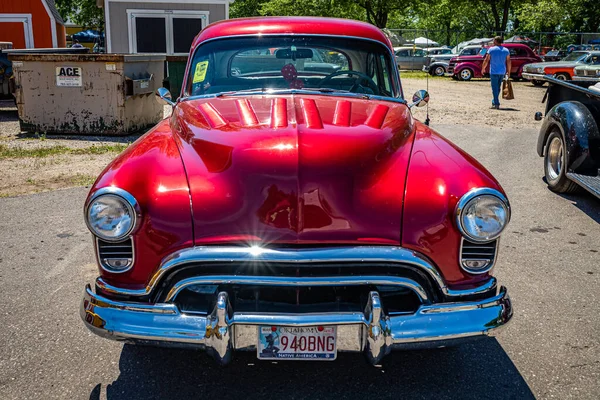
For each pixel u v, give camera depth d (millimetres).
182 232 2459
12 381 2773
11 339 3162
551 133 6359
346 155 2592
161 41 16562
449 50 34781
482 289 2578
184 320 2416
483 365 2982
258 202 2459
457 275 2559
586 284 3977
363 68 3949
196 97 3664
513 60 24719
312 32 3916
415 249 2482
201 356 3053
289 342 2461
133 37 16391
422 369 2945
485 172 2672
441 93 18297
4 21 18609
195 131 2889
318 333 2457
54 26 18969
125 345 3139
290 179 2473
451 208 2498
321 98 3469
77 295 3719
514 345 3184
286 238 2428
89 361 2973
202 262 2412
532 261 4383
